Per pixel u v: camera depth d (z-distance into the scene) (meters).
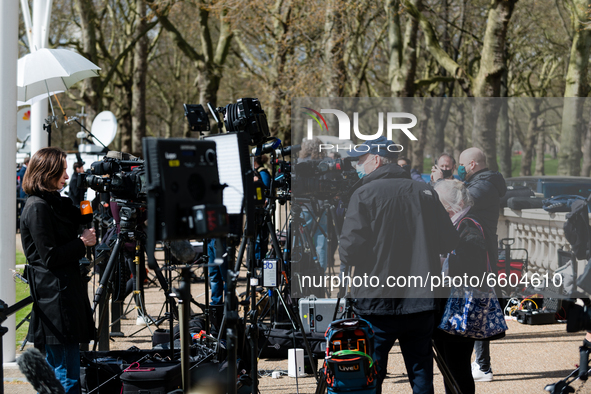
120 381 5.59
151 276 13.92
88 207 5.19
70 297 4.96
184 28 37.47
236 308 4.26
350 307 5.11
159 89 47.16
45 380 4.01
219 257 4.04
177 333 6.96
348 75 33.16
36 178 4.99
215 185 3.64
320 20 24.98
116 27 37.09
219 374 5.57
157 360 5.73
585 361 5.83
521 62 40.22
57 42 34.62
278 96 27.56
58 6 34.78
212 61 29.20
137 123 33.09
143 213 5.98
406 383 6.67
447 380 5.20
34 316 4.96
